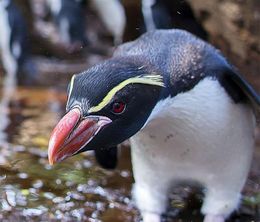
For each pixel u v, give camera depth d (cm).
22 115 926
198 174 570
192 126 521
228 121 542
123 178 707
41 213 618
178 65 514
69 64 1304
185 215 620
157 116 497
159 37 557
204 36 941
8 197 649
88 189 676
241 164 573
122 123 450
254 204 642
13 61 1250
